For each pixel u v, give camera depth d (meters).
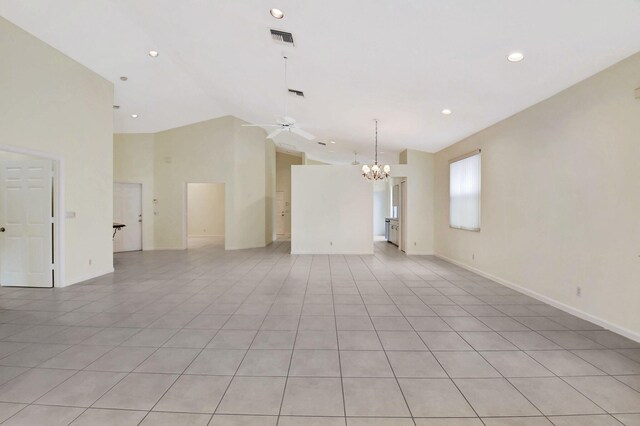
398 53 3.74
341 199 8.57
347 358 2.72
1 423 1.89
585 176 3.57
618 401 2.12
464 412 2.01
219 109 8.91
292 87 5.61
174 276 5.88
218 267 6.75
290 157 14.36
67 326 3.43
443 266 6.83
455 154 7.02
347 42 3.73
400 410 2.03
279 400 2.13
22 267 5.05
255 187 9.91
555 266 4.04
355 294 4.68
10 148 4.07
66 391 2.23
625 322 3.14
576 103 3.69
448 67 3.82
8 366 2.58
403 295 4.62
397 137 7.46
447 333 3.25
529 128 4.52
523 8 2.62
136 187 9.21
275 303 4.25
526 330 3.32
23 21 4.12
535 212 4.41
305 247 8.59
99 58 5.29
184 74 6.59
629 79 3.07
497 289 4.95
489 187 5.58
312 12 3.31
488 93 4.29
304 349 2.89
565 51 3.10
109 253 6.08
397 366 2.59
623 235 3.14
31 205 4.99
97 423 1.90
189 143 9.29
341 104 5.83
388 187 14.62
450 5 2.76
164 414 1.98
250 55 4.77
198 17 4.16
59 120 4.84
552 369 2.53
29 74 4.32
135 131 9.12
